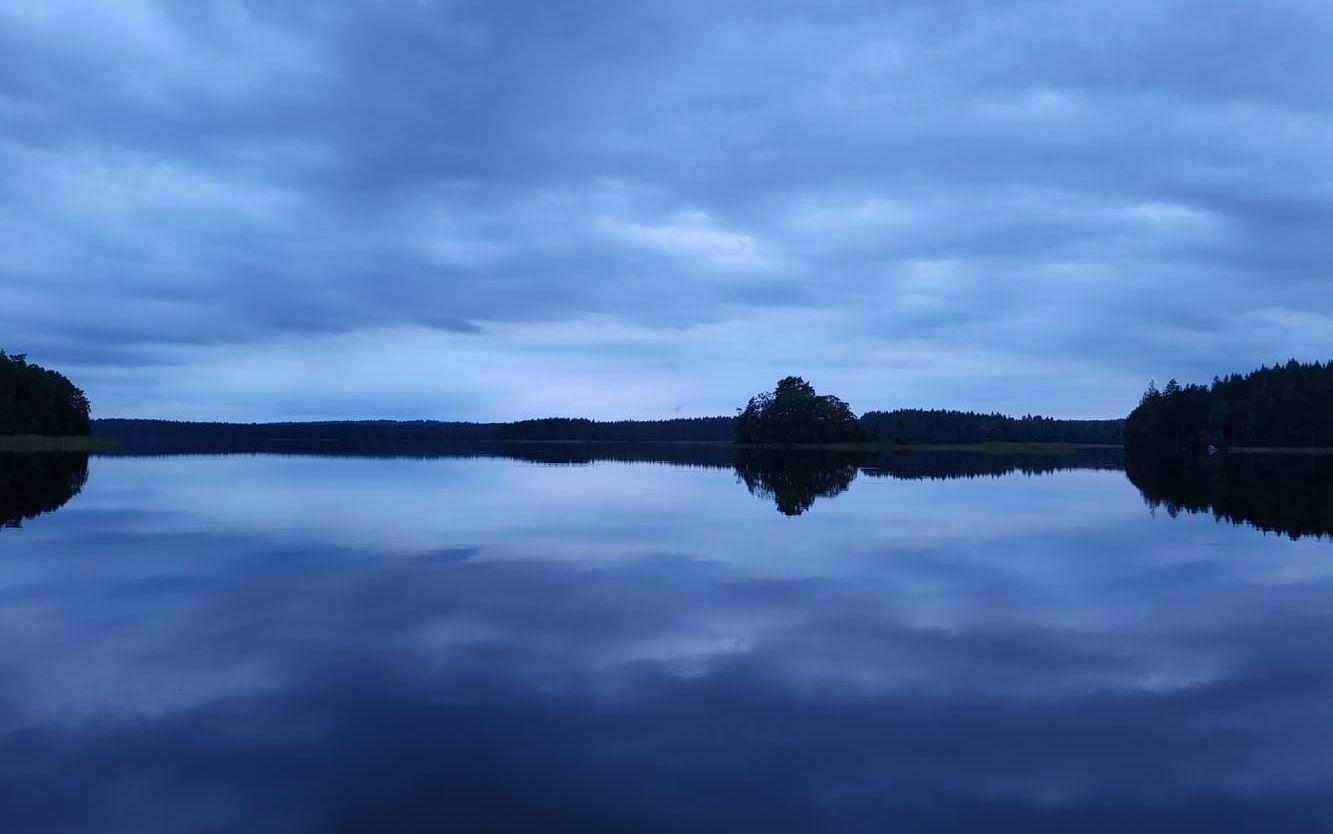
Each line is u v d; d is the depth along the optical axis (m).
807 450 129.38
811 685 9.36
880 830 6.12
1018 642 11.14
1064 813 6.41
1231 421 124.50
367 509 27.72
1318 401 124.00
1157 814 6.40
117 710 8.45
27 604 13.14
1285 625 12.08
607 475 49.94
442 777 6.96
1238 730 8.08
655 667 9.99
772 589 14.50
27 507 27.47
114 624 11.91
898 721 8.27
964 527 23.28
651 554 18.25
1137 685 9.38
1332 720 8.35
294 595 13.89
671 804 6.52
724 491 36.69
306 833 6.05
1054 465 73.06
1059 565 16.95
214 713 8.39
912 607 13.16
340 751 7.46
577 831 6.11
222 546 19.14
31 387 113.75
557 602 13.45
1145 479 48.16
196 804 6.46
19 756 7.32
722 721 8.24
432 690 9.12
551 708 8.57
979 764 7.28
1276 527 23.25
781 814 6.37
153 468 53.56
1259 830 6.17
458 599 13.64
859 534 21.69
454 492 35.09
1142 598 13.87
